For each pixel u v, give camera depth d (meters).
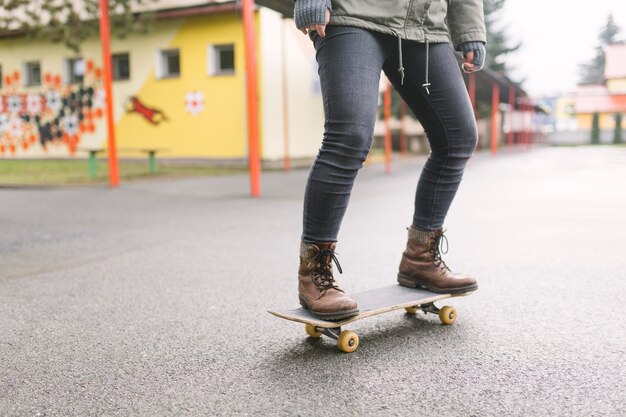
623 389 1.63
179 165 14.70
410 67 2.07
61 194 7.95
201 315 2.47
